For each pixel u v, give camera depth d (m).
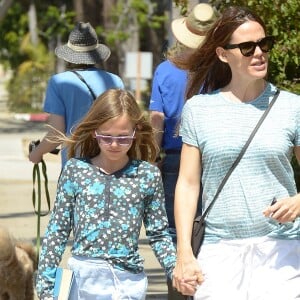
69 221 10.03
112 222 9.82
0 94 125.94
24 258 13.46
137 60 57.53
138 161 10.09
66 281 9.86
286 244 9.53
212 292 9.52
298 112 9.59
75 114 14.17
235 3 15.41
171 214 13.78
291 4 15.08
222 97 9.70
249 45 9.56
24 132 72.31
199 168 9.77
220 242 9.55
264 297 9.42
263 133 9.43
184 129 9.74
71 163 10.03
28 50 107.62
